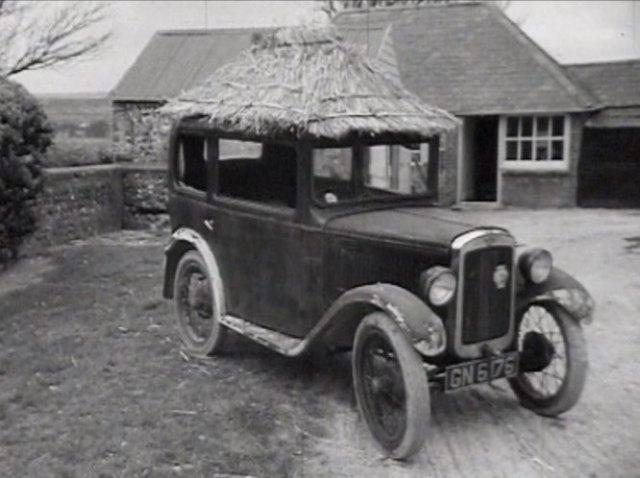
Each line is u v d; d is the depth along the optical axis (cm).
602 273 898
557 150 1745
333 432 530
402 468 479
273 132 593
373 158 597
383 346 501
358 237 545
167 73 1875
